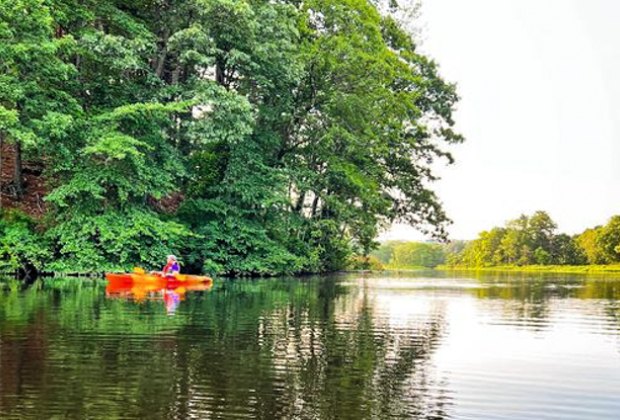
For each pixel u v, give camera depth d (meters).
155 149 29.91
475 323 15.82
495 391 8.73
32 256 27.05
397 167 49.06
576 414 7.77
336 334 13.33
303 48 36.19
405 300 22.47
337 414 7.45
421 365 10.30
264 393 8.25
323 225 39.91
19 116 26.78
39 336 11.85
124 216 29.14
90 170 28.14
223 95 29.36
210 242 33.00
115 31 33.06
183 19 31.55
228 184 33.69
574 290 32.66
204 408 7.52
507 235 144.88
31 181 32.75
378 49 37.97
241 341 11.94
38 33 26.03
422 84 48.50
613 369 10.27
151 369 9.38
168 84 33.97
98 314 15.12
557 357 11.27
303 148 38.88
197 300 19.55
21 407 7.41
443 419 7.42
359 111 38.03
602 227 126.50
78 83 29.61
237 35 31.34
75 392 8.05
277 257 34.66
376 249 46.88
